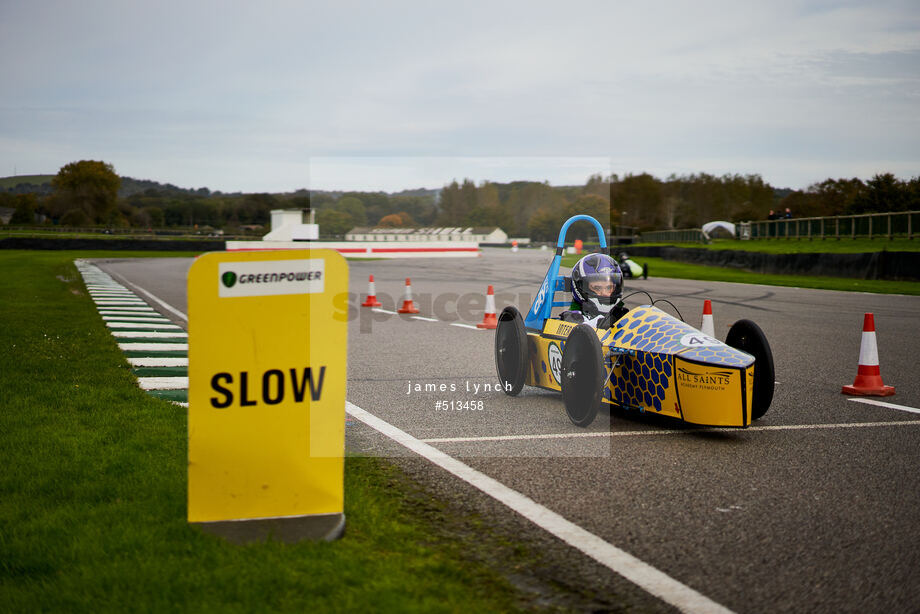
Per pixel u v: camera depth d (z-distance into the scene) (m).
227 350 3.86
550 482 5.07
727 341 7.01
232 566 3.51
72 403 6.90
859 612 3.32
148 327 13.32
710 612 3.31
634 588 3.53
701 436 6.24
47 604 3.19
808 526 4.30
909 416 7.02
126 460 5.19
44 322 13.26
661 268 37.31
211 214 121.00
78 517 4.14
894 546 4.02
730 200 133.25
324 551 3.71
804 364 9.91
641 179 127.94
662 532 4.21
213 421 3.89
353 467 5.39
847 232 38.72
